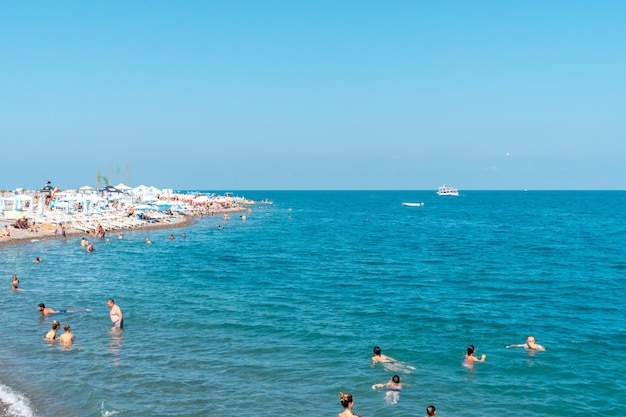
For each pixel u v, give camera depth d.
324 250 50.28
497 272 36.88
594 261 42.97
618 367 17.02
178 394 14.55
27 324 21.67
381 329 21.17
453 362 17.38
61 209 77.88
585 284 32.12
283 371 16.36
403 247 53.47
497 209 151.12
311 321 22.30
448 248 52.69
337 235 67.38
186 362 17.09
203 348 18.53
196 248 50.97
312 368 16.66
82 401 14.05
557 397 14.63
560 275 35.66
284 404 13.99
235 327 21.23
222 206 126.19
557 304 26.28
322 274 35.56
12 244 50.47
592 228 80.88
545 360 17.62
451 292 29.31
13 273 34.81
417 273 36.25
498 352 18.44
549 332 21.06
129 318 22.66
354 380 15.72
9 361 17.08
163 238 60.00
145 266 38.62
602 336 20.55
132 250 48.53
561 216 115.31
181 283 31.48
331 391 14.90
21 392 14.58
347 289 30.02
